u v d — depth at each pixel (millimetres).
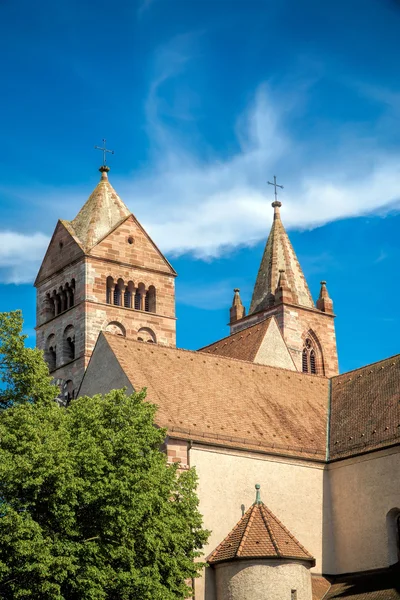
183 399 68688
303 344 119375
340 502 70438
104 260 107625
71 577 52406
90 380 71250
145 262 110562
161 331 109500
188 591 57531
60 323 108062
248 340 93000
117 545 54188
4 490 52250
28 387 62188
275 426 71500
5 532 50750
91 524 53969
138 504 53844
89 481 53625
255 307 122438
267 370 77625
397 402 71438
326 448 72562
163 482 57750
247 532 63375
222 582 62375
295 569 62156
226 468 66438
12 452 53719
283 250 124938
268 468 68500
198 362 73750
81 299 105562
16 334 63375
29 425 54250
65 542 52156
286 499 68688
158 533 55531
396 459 67812
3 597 51719
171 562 56125
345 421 74125
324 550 69500
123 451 55656
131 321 107562
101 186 114562
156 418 64938
